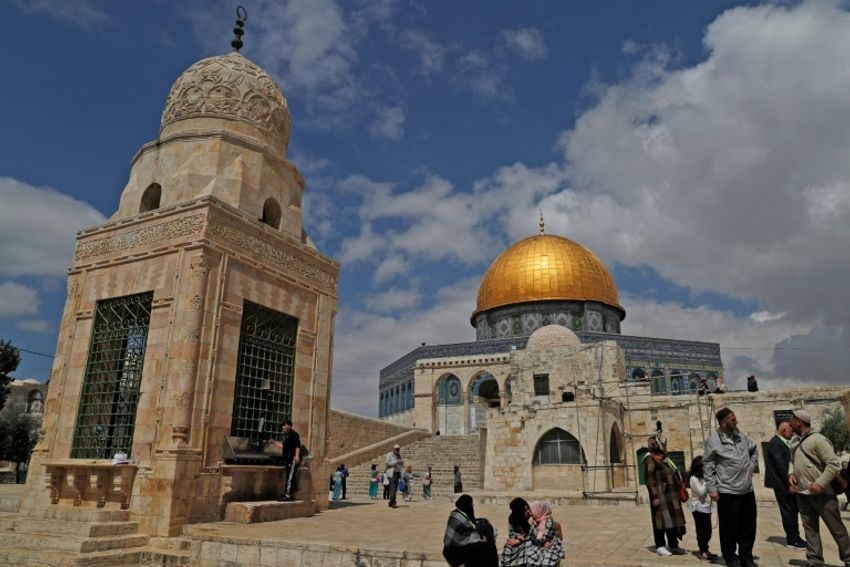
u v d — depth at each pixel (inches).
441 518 640.4
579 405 1263.5
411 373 2284.7
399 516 666.2
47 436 639.1
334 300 805.9
